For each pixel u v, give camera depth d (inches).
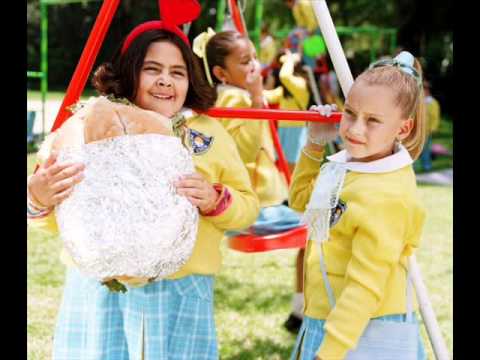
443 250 159.3
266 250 92.9
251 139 102.3
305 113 71.1
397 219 60.1
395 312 62.2
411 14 533.6
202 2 514.9
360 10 541.6
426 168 298.5
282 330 111.6
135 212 54.8
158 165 56.6
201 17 514.6
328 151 194.4
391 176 61.4
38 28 571.2
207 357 67.1
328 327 58.9
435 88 504.1
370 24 543.2
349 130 61.4
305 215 65.5
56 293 124.0
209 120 71.9
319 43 202.2
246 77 107.7
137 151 56.6
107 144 57.1
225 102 106.3
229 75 108.3
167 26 67.4
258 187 103.8
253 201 70.8
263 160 106.0
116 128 57.7
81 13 579.8
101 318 66.2
